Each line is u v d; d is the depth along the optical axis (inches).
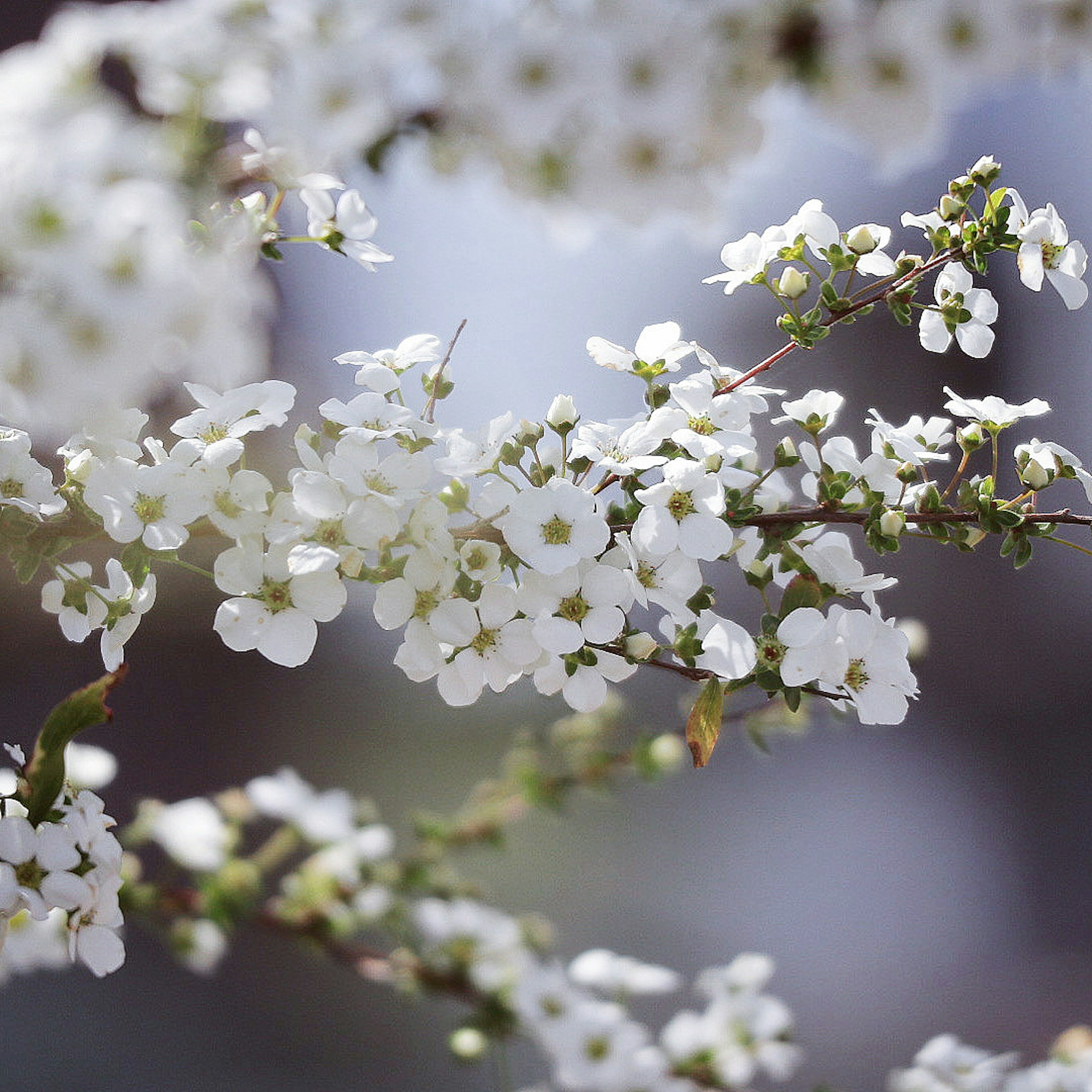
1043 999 39.4
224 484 18.4
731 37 16.3
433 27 16.3
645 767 22.8
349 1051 34.1
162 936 22.4
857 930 42.6
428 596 18.3
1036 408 18.8
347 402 18.9
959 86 16.3
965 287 18.9
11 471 18.5
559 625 18.3
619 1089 21.5
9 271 16.3
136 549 18.4
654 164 16.5
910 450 18.7
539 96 16.3
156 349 16.3
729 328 37.6
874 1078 34.8
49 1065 32.5
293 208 18.0
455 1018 34.1
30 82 16.4
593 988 22.1
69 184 16.3
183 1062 33.0
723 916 42.1
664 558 18.5
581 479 18.6
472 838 23.3
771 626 18.4
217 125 16.5
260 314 16.6
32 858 18.2
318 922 22.2
